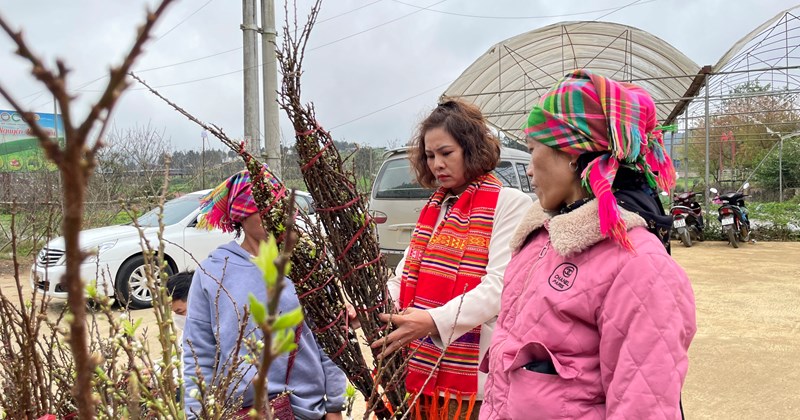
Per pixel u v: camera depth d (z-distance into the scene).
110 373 0.96
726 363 3.97
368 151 6.46
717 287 6.67
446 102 2.13
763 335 4.65
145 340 0.97
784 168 23.05
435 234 2.08
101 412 0.90
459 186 2.13
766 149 23.84
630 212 1.32
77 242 0.35
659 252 1.25
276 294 0.39
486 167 2.08
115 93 0.32
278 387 1.65
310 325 1.78
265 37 6.93
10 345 1.08
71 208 0.33
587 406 1.26
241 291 1.71
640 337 1.18
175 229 6.18
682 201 11.50
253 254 1.84
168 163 0.91
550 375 1.29
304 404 1.72
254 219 1.77
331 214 1.63
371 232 1.70
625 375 1.17
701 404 3.31
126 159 9.48
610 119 1.29
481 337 1.95
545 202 1.48
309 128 1.59
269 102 6.93
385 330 1.69
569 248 1.30
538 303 1.34
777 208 15.23
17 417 1.02
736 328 4.88
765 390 3.48
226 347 1.63
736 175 25.75
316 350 1.81
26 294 4.55
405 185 6.00
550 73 15.77
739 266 8.27
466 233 1.99
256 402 0.39
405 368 1.75
